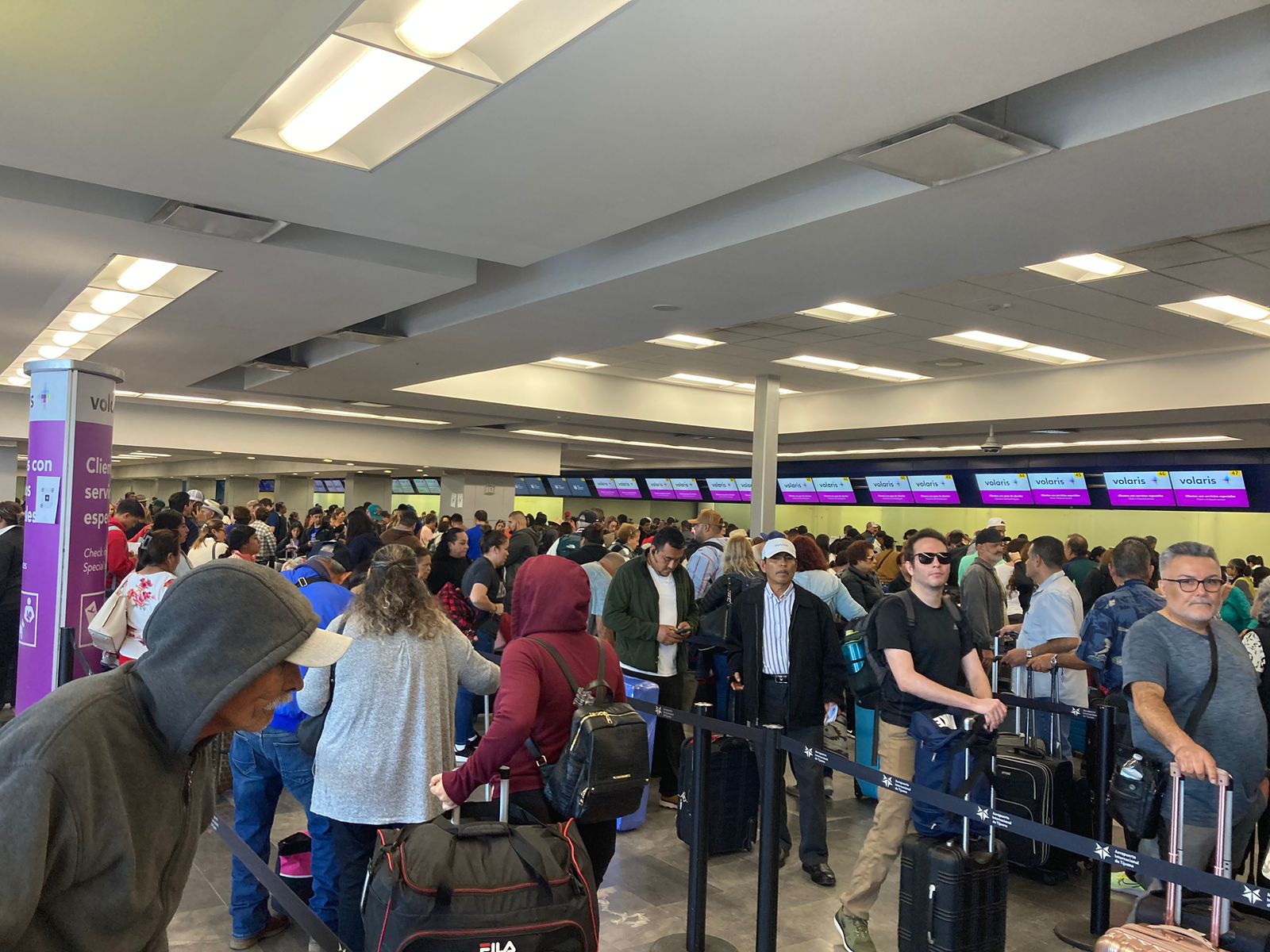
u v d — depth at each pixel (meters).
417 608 3.30
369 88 4.09
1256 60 3.79
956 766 3.78
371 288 7.53
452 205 5.39
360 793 3.18
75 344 10.34
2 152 4.71
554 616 3.12
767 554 5.01
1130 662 3.38
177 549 5.27
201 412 18.84
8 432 16.72
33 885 1.21
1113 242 5.80
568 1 3.39
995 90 3.85
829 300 7.54
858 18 3.32
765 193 5.97
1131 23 3.32
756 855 5.23
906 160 4.61
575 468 30.89
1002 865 3.59
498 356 10.86
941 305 9.13
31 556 5.20
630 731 2.86
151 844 1.40
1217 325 9.55
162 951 1.49
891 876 5.06
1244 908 3.53
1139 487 17.53
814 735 4.95
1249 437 14.65
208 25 3.48
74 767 1.28
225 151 4.66
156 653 1.40
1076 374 12.36
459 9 3.44
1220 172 4.62
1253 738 3.32
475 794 4.04
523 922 2.34
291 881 4.15
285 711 3.76
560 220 5.62
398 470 24.94
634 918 4.32
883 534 14.98
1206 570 3.33
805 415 16.06
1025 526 20.41
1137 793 3.39
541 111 4.15
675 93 3.93
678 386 16.36
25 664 5.18
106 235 6.17
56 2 3.35
